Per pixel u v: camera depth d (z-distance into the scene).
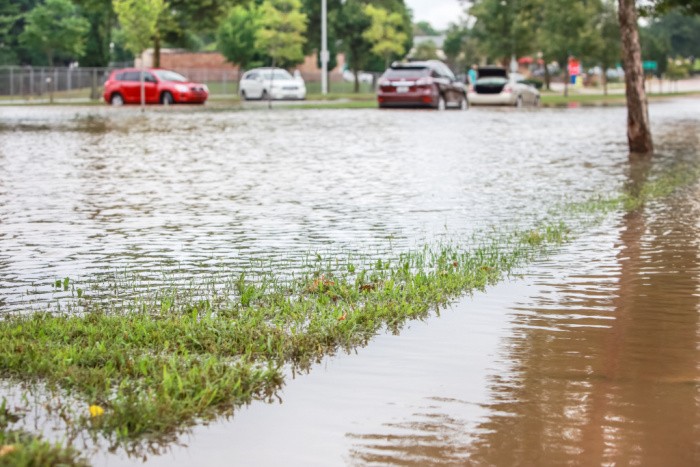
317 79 111.75
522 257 12.15
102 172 22.08
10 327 8.34
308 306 9.33
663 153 28.08
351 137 33.44
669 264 11.64
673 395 6.79
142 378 6.88
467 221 15.08
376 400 6.66
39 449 5.45
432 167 23.58
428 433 6.04
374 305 9.32
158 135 33.81
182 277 10.86
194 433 6.02
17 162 24.20
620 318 9.03
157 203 17.00
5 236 13.53
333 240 13.30
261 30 87.25
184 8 75.94
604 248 12.78
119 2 65.75
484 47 90.88
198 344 7.85
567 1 84.00
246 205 16.78
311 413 6.39
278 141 31.48
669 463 5.57
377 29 95.19
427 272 11.17
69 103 61.69
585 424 6.20
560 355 7.80
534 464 5.55
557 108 61.12
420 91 54.38
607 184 20.20
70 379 6.92
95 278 10.83
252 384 6.84
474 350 7.95
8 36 102.62
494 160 25.53
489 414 6.38
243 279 10.39
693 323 8.84
